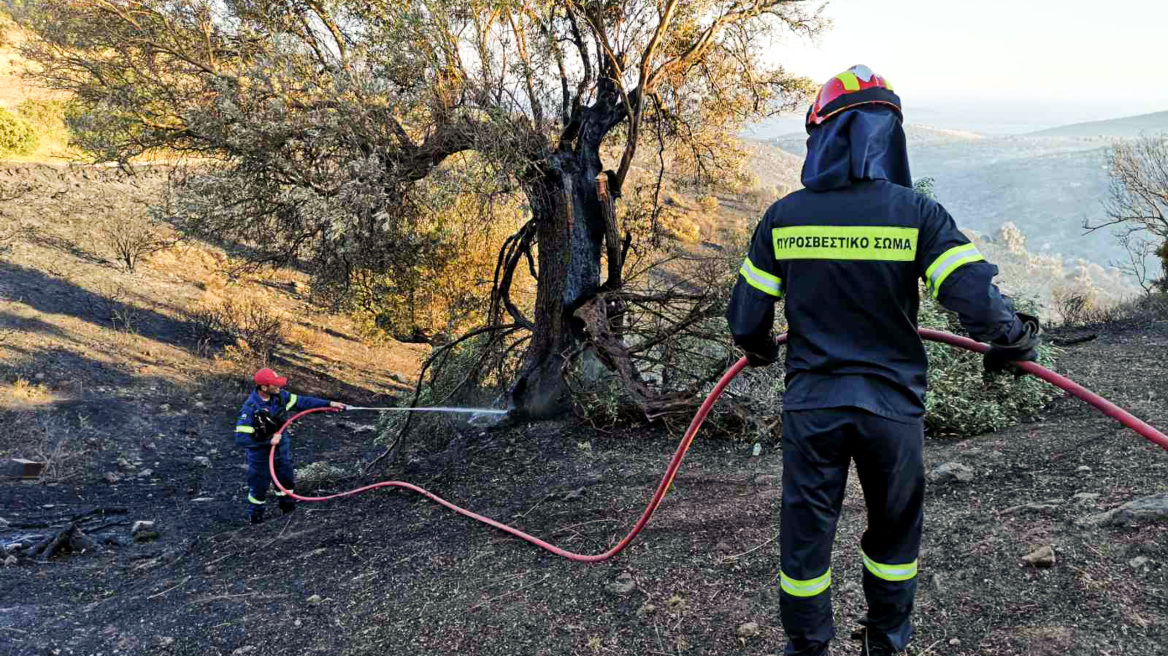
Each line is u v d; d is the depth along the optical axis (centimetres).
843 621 352
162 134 889
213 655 468
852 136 254
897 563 267
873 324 247
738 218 2548
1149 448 502
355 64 843
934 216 240
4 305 1628
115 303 1844
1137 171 1644
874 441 245
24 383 1349
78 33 888
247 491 1102
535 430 926
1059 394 737
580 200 967
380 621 471
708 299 913
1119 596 330
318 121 823
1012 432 625
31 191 2250
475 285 1291
